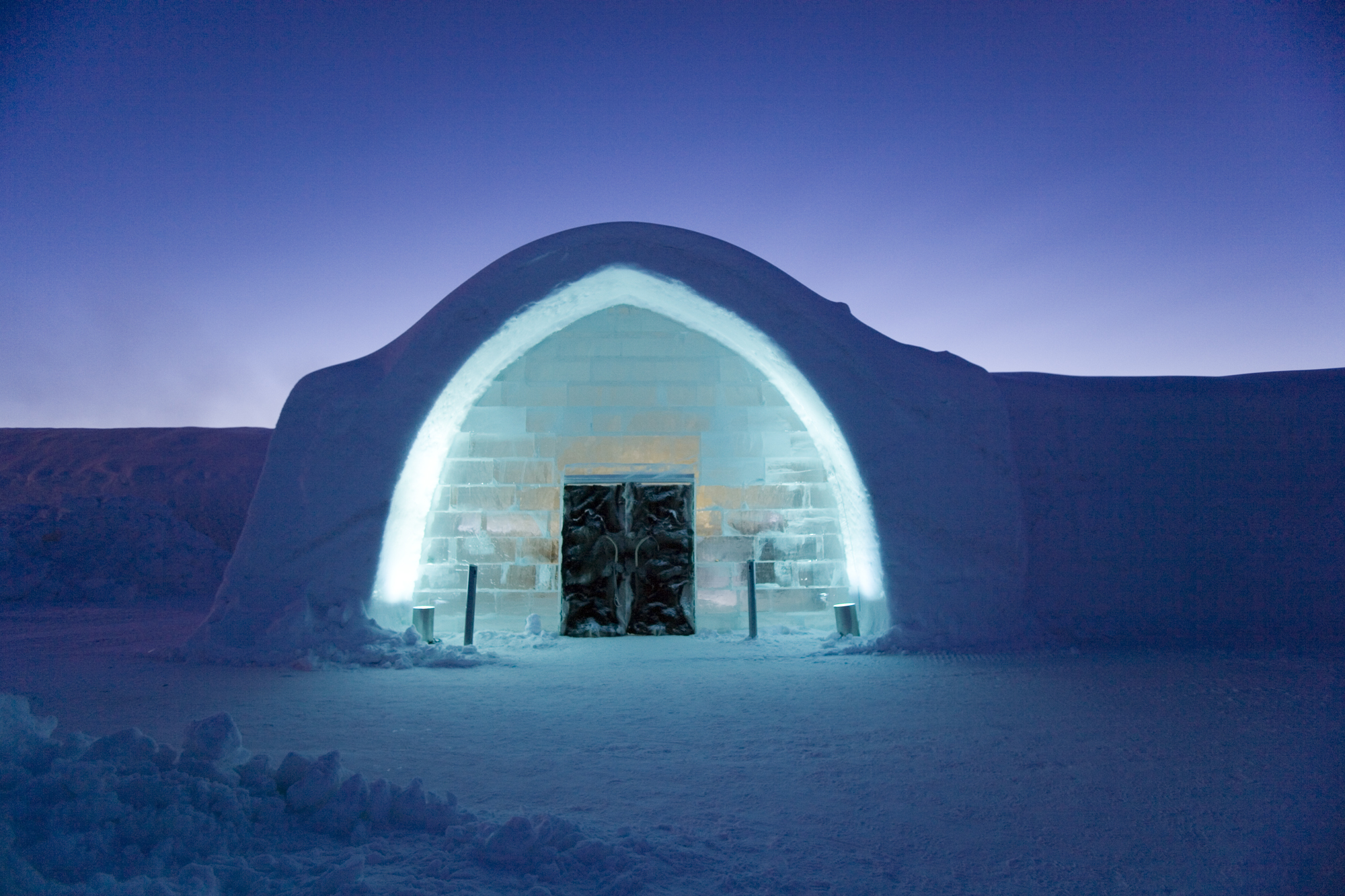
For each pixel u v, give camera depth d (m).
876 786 3.89
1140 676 6.83
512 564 10.11
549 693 6.34
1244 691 6.14
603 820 3.35
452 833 3.00
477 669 7.56
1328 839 3.22
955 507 8.94
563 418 10.38
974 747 4.63
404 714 5.55
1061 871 2.92
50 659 8.05
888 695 6.17
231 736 3.36
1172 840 3.21
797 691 6.37
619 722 5.30
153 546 17.89
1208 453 10.09
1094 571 9.43
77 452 35.25
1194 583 9.45
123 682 6.74
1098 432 10.13
